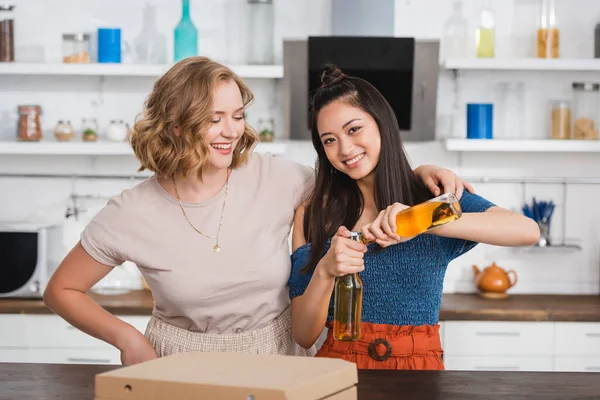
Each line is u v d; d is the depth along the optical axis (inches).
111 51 149.9
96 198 160.7
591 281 160.7
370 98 79.2
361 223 83.0
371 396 58.0
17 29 158.4
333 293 79.2
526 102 155.5
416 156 160.4
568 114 152.3
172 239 80.1
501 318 139.9
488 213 74.4
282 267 81.4
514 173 160.9
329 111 78.9
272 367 51.9
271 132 151.7
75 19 158.9
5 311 141.3
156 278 80.5
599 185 160.6
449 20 157.3
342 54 146.3
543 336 140.3
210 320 80.8
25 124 151.3
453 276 160.6
